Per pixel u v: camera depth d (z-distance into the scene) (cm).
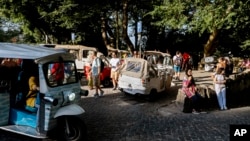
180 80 2178
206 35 3838
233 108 1455
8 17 3594
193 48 4069
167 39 4100
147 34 3994
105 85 1869
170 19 2586
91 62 1673
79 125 820
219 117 1212
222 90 1405
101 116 1170
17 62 922
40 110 814
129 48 3328
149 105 1434
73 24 3222
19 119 858
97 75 1518
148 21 3472
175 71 2181
